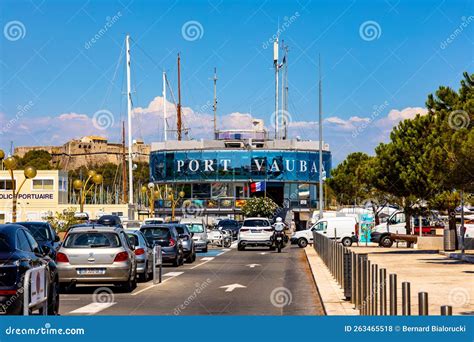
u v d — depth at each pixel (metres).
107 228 23.39
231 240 70.31
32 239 15.91
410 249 51.41
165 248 35.72
